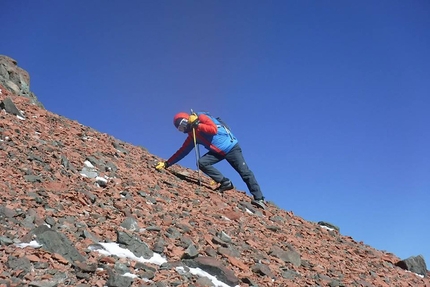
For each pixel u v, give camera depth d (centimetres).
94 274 462
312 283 671
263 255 717
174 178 1066
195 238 675
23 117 1020
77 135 1071
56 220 562
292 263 744
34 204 582
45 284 414
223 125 1091
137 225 637
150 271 505
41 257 459
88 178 782
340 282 717
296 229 1012
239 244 726
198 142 1073
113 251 533
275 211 1127
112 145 1150
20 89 1383
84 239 537
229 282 561
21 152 768
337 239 1071
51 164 767
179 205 830
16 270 423
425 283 945
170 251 591
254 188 1086
